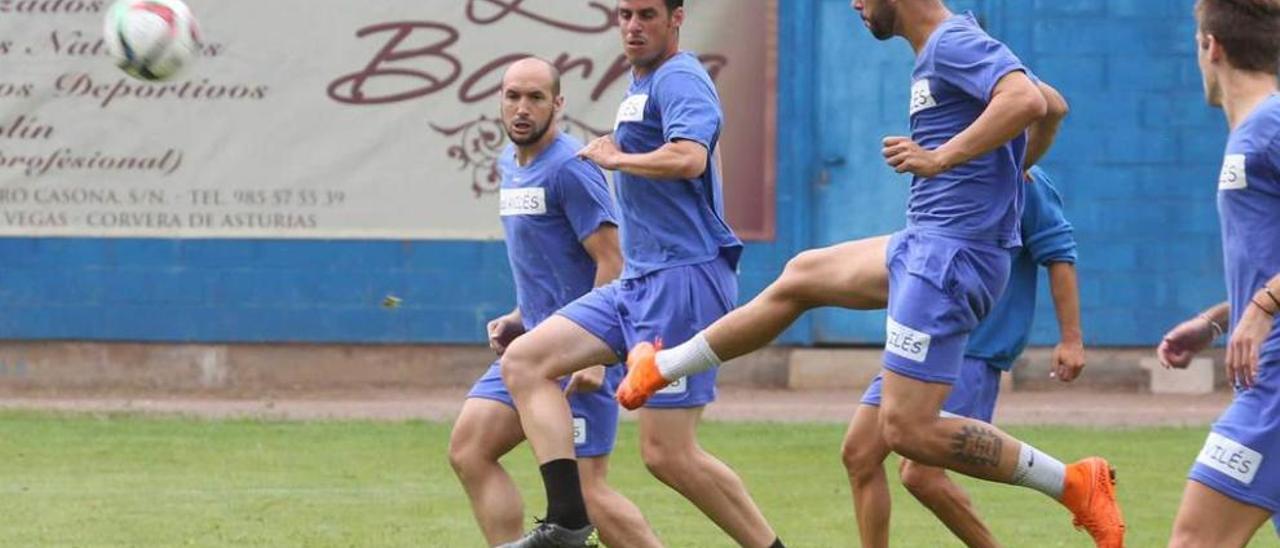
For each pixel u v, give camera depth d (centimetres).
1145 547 3188
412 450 4428
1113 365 5569
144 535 3241
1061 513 3578
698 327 2598
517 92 2716
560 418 2512
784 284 2438
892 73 5519
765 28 5497
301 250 5556
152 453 4347
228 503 3612
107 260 5559
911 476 2666
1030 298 2795
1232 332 2055
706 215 2631
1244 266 2027
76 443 4512
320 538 3222
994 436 2422
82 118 5538
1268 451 1986
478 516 2675
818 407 5166
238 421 4941
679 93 2547
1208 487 2008
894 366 2389
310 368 5591
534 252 2755
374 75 5522
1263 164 2000
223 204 5550
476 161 5528
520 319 2828
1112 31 5506
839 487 3888
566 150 2725
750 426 4853
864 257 2428
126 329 5575
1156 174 5534
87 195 5550
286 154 5538
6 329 5569
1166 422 4978
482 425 2650
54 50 5519
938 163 2269
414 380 5575
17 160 5538
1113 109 5525
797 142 5525
